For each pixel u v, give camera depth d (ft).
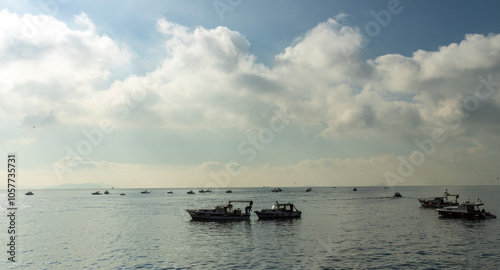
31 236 209.87
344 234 202.49
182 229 233.55
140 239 195.21
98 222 283.18
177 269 129.70
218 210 272.31
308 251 156.56
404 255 145.38
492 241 172.45
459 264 130.52
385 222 256.52
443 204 377.09
